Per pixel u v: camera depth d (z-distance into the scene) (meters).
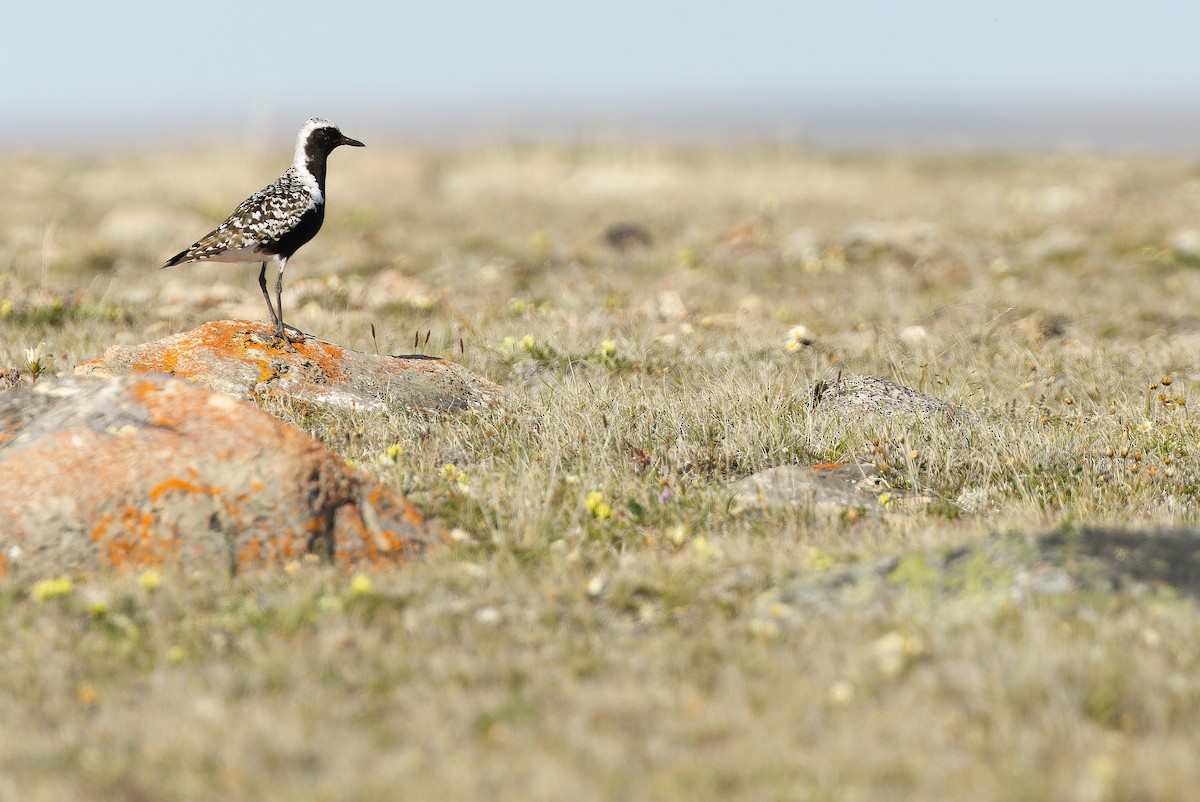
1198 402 15.68
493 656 8.80
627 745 7.43
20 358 17.02
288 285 25.17
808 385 15.63
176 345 14.67
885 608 9.25
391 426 13.80
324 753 7.48
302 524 10.46
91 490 10.38
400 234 33.81
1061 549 9.57
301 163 15.22
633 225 33.28
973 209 38.44
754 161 51.06
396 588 9.95
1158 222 34.28
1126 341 20.42
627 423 14.12
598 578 9.97
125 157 63.22
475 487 12.21
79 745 7.66
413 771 7.19
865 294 24.55
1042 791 6.71
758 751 7.25
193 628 9.33
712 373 17.06
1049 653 8.09
